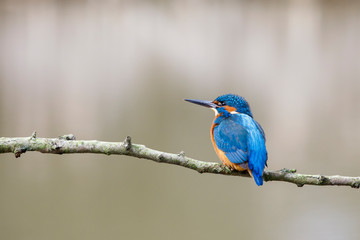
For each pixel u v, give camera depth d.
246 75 22.92
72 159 12.06
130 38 30.95
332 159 12.24
